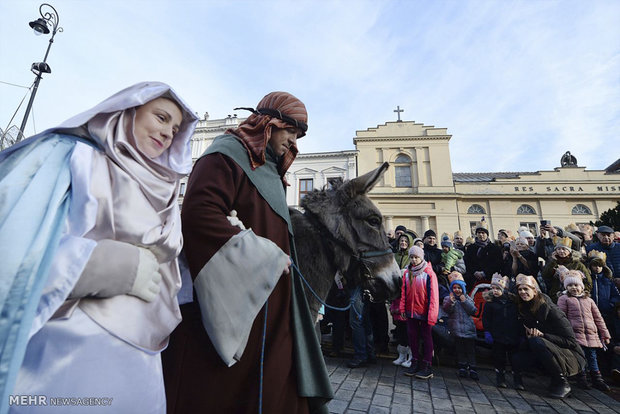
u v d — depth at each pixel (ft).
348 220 5.85
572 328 13.56
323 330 19.54
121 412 2.38
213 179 4.02
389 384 12.85
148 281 2.72
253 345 3.67
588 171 69.72
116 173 2.73
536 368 14.10
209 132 75.20
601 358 14.47
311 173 71.92
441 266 17.70
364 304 15.35
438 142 74.02
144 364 2.66
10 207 2.19
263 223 4.25
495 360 13.48
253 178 4.37
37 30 27.04
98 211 2.57
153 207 3.02
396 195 71.00
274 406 3.49
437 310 13.65
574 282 13.92
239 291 3.38
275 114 4.92
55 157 2.53
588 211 67.56
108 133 2.78
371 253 5.82
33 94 26.32
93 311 2.47
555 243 17.26
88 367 2.29
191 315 3.66
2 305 1.94
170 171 3.25
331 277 5.63
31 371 2.18
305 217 5.73
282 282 4.26
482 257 19.58
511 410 10.77
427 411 10.43
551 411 10.77
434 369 15.29
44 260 2.15
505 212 69.26
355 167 71.10
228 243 3.50
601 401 11.68
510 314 13.48
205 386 3.36
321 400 4.06
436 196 69.67
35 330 2.04
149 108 3.14
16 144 2.57
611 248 17.02
